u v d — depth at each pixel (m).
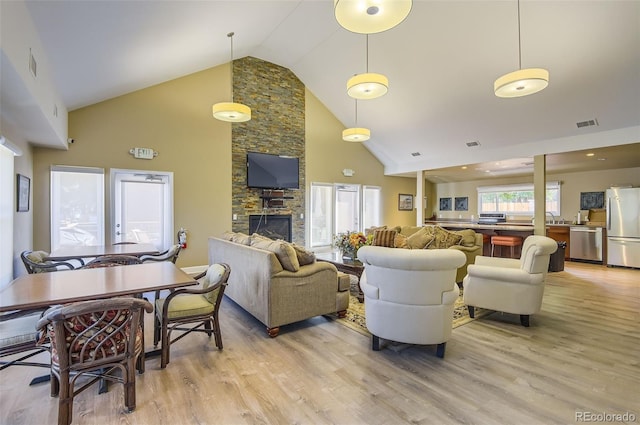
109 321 1.80
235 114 4.69
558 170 8.01
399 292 2.52
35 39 2.61
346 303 3.58
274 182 7.00
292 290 3.15
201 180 6.16
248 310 3.46
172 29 3.76
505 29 4.22
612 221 6.56
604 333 3.10
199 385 2.20
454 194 10.90
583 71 4.37
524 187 9.25
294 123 7.54
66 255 3.60
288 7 4.65
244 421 1.83
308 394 2.10
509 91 3.61
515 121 5.77
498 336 3.04
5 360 2.54
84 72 3.81
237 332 3.18
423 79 5.66
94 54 3.47
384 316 2.61
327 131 8.14
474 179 10.31
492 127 6.15
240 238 4.12
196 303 2.66
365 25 2.39
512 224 8.38
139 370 2.35
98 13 2.75
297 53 6.46
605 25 3.73
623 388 2.15
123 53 3.78
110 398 2.04
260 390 2.14
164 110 5.76
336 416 1.87
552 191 8.56
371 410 1.93
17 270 3.89
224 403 2.00
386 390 2.14
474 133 6.52
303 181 7.72
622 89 4.42
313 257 3.38
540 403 1.99
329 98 7.65
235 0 3.73
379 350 2.74
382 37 5.15
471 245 5.05
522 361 2.53
